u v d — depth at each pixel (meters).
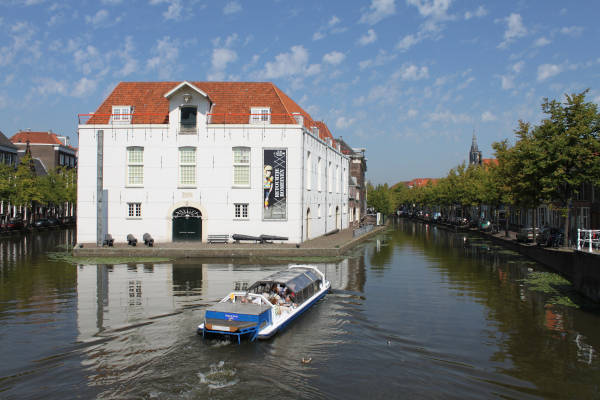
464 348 11.52
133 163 33.84
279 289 14.93
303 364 10.33
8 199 48.34
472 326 13.43
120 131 33.72
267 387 9.12
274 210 33.94
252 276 21.48
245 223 33.94
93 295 17.12
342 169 57.34
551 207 26.86
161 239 33.84
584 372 10.05
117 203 33.81
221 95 36.25
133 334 12.26
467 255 31.09
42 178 61.91
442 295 17.64
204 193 33.84
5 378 9.49
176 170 33.81
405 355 10.98
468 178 59.56
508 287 19.31
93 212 33.84
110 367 10.04
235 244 32.91
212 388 9.05
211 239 33.59
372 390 9.09
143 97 36.31
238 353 10.93
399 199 137.62
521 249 31.97
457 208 85.69
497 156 39.72
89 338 11.93
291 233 34.00
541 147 24.81
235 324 11.77
